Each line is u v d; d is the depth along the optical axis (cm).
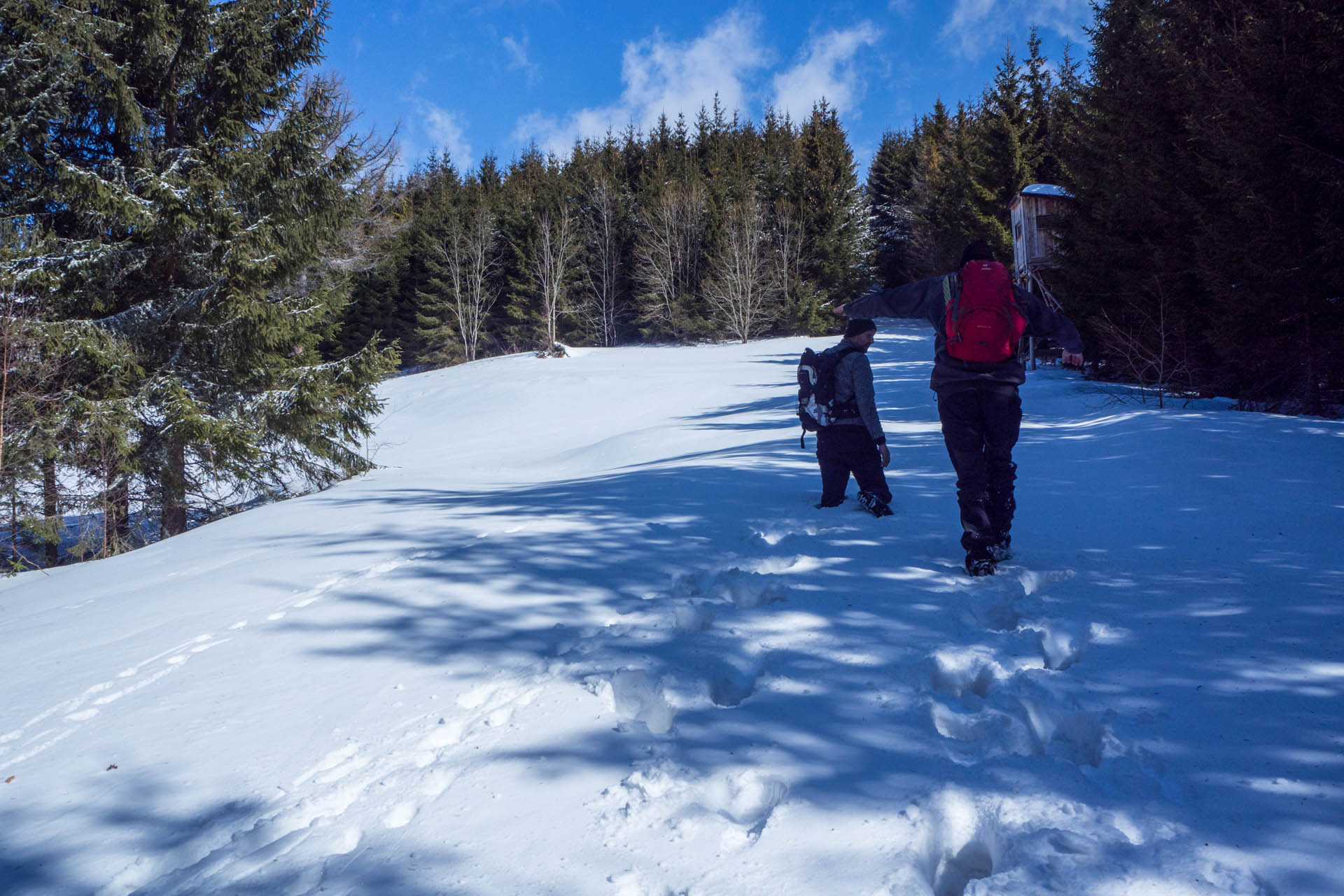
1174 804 175
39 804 219
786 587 354
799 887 156
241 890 170
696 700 248
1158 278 980
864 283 5097
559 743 226
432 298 5156
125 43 1288
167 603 438
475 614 355
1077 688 233
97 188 1164
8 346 1096
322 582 441
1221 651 250
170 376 1256
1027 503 484
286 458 1421
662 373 2805
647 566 411
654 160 6222
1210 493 450
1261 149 775
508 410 2392
